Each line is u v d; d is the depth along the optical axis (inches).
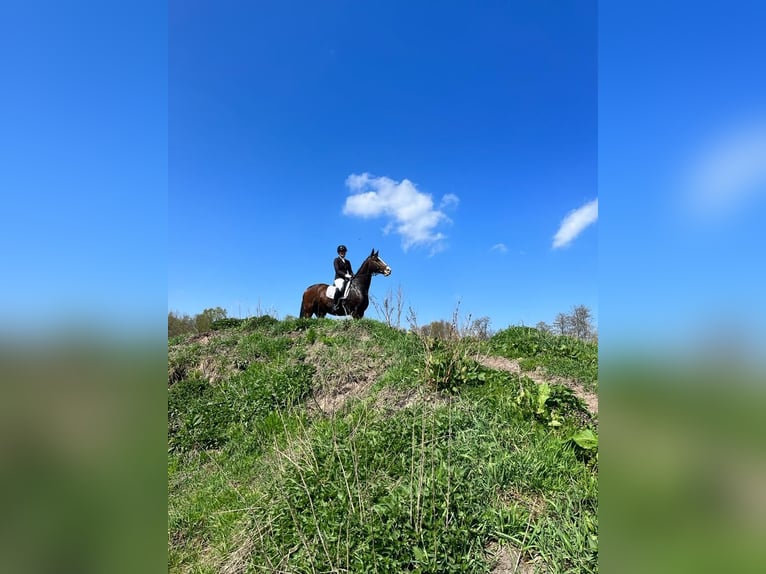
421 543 102.9
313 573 102.1
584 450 139.3
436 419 159.8
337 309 427.2
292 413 226.4
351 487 126.1
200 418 252.1
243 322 404.5
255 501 144.6
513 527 109.3
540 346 298.2
